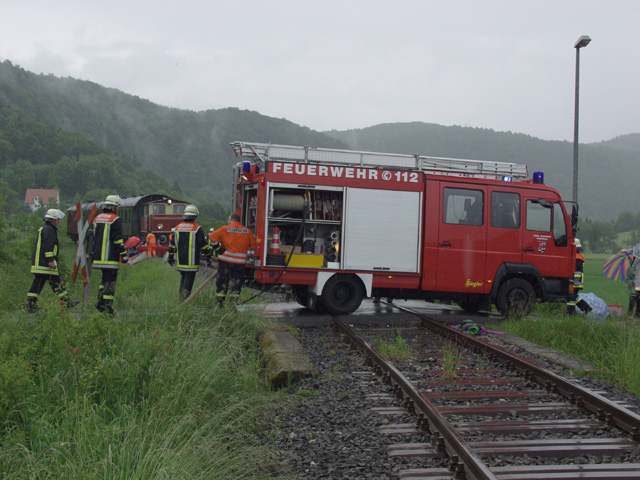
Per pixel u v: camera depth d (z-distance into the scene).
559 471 4.17
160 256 30.53
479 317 12.10
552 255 12.23
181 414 4.83
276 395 5.95
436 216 11.48
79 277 13.77
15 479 3.51
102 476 3.57
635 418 4.96
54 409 4.48
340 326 9.80
